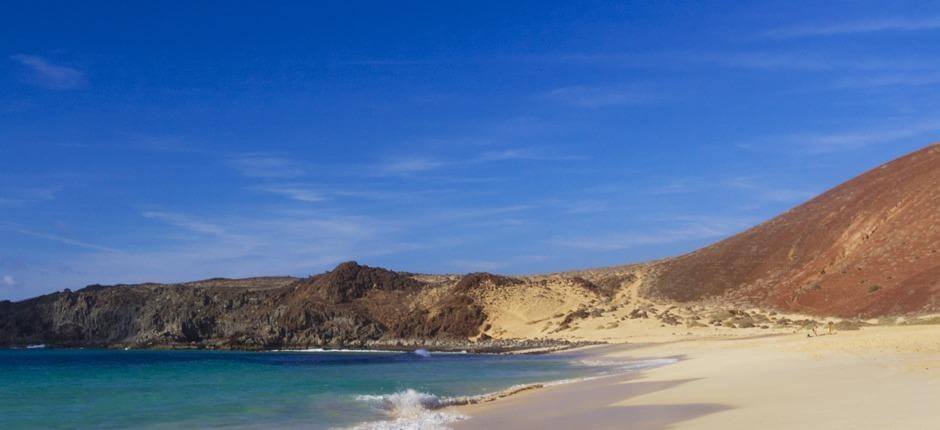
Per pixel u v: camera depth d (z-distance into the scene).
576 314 101.06
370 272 136.50
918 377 24.59
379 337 116.56
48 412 31.38
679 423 20.11
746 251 116.56
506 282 118.75
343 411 29.50
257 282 177.00
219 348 124.00
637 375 38.78
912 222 97.38
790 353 39.81
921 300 76.25
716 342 66.06
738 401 23.39
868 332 54.53
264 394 37.72
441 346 100.31
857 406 19.45
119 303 148.75
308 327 122.81
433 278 148.38
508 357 72.44
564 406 26.88
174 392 40.22
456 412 27.33
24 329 147.12
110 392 40.97
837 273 95.12
